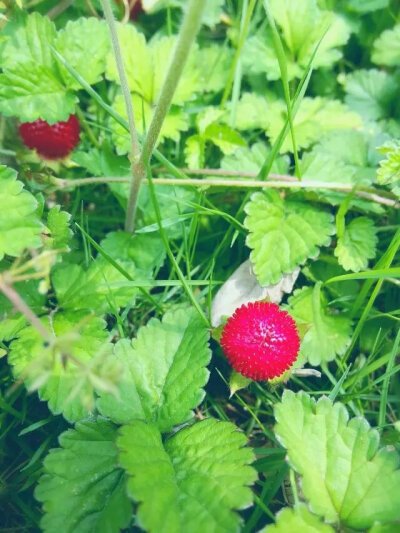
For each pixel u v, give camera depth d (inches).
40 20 3.1
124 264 3.0
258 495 2.7
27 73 3.1
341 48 4.2
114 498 2.3
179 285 2.9
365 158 3.6
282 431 2.4
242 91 3.9
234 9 4.2
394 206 3.2
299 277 3.3
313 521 2.2
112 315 3.1
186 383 2.6
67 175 3.4
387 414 3.0
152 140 2.6
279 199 3.2
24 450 2.7
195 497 2.2
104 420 2.5
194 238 3.3
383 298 3.3
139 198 3.3
